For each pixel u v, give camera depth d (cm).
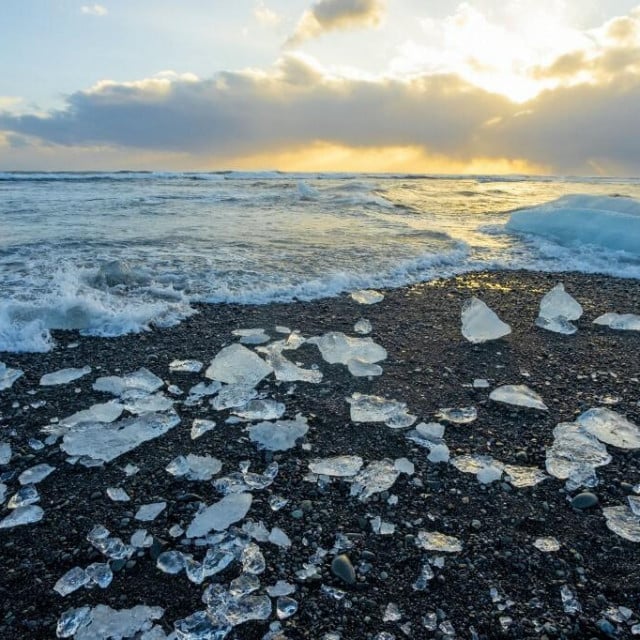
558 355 438
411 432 320
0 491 261
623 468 286
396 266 728
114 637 186
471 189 2381
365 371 402
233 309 544
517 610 199
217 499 260
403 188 2323
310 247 834
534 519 248
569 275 724
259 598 204
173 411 338
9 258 694
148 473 278
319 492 266
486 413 344
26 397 352
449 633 190
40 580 210
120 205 1352
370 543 232
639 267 766
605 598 205
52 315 475
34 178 2572
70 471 278
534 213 1058
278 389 372
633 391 375
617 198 1074
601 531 240
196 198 1584
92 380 380
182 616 196
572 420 336
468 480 276
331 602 202
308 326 500
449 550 229
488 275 713
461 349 449
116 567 217
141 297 559
